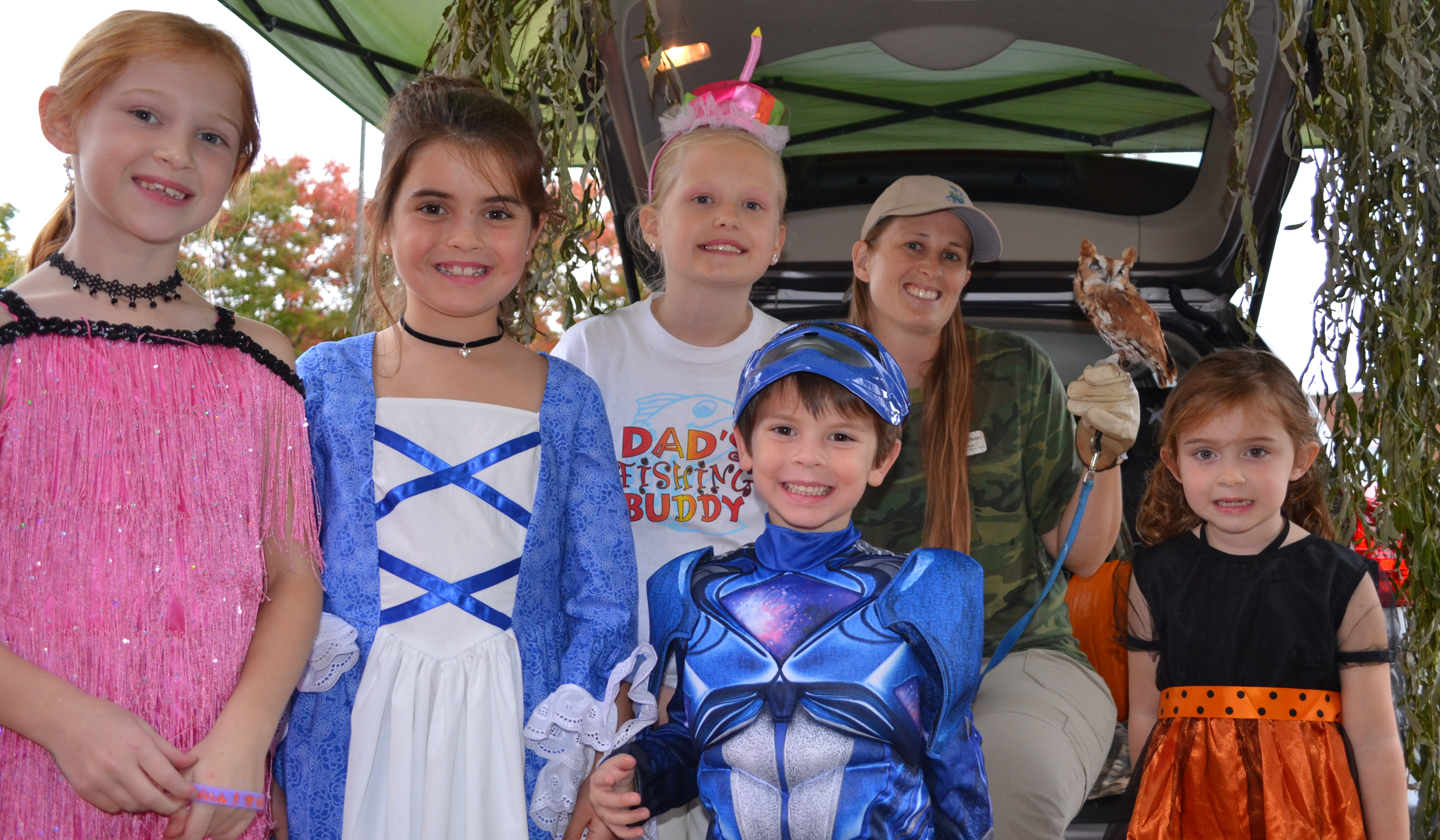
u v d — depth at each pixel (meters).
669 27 2.65
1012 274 3.47
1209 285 3.32
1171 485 2.32
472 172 1.84
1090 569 2.61
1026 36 2.69
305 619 1.67
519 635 1.81
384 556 1.78
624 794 1.66
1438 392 2.36
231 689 1.57
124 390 1.54
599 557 1.91
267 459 1.69
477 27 2.40
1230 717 2.05
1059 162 3.45
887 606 1.70
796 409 1.73
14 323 1.49
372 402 1.86
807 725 1.64
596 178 2.60
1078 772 2.19
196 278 1.86
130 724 1.39
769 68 2.96
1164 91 3.02
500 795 1.71
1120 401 2.26
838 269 3.50
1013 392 2.59
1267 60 2.54
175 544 1.55
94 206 1.55
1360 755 1.99
